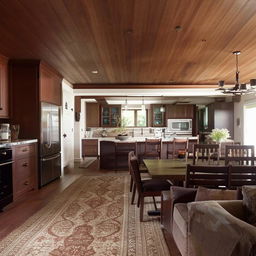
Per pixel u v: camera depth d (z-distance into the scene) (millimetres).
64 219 3207
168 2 2416
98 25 2963
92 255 2311
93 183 5203
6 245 2518
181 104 10938
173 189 2434
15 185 3900
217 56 4266
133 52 4062
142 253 2361
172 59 4461
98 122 10828
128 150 6922
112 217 3279
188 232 1848
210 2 2422
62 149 6352
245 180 2617
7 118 4602
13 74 4648
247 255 1140
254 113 7273
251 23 2902
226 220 1353
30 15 2707
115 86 7152
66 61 4645
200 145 4184
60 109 5941
